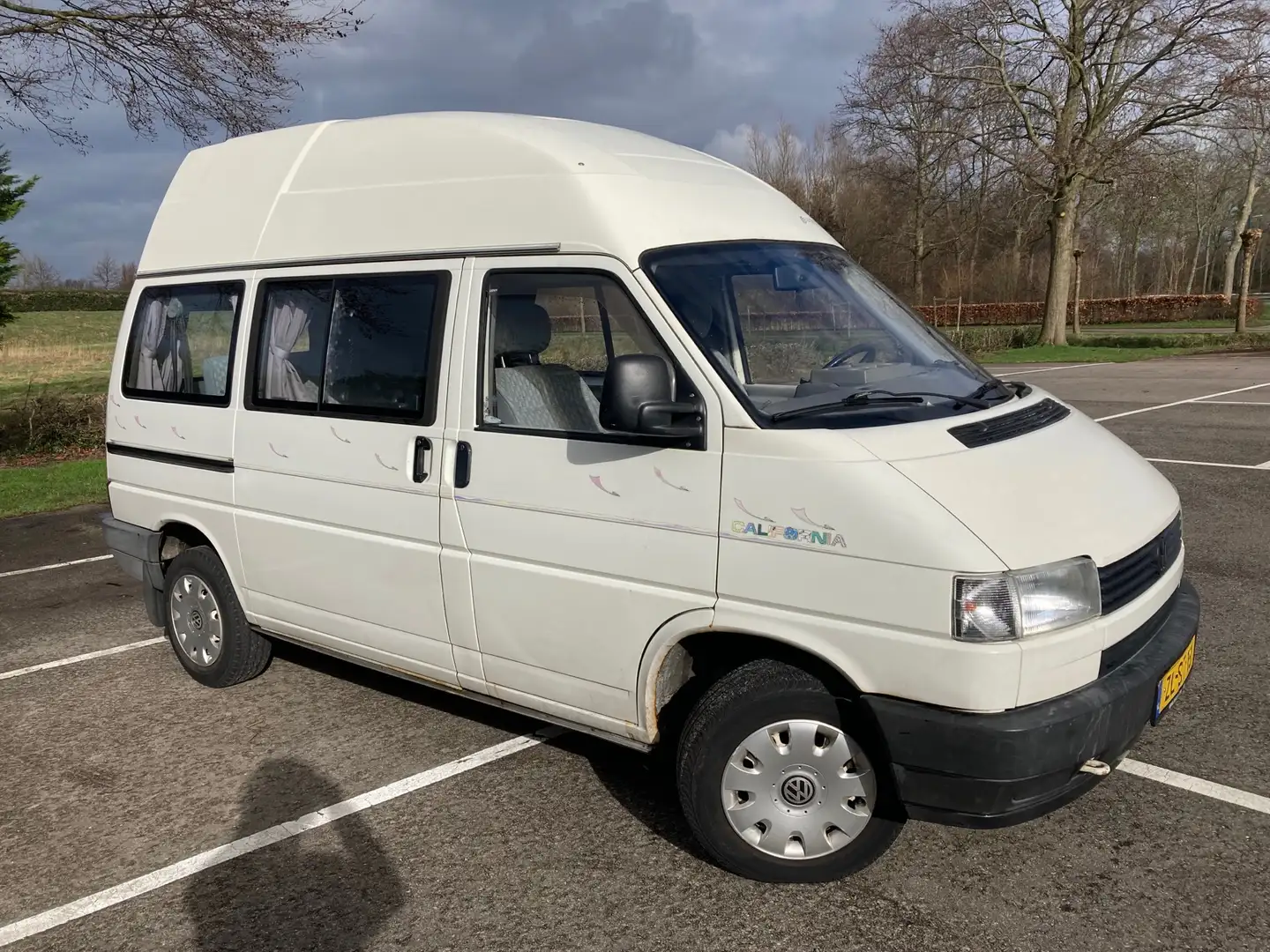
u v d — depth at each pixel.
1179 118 27.30
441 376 3.75
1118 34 27.55
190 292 4.85
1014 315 48.03
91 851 3.66
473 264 3.69
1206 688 4.53
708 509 3.09
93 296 51.28
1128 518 3.12
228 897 3.33
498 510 3.60
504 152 3.69
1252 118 26.33
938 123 31.20
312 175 4.39
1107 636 2.85
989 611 2.70
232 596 4.93
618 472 3.28
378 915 3.18
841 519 2.86
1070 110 28.84
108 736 4.66
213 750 4.45
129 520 5.36
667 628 3.22
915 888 3.17
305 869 3.47
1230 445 10.75
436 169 3.88
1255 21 25.28
